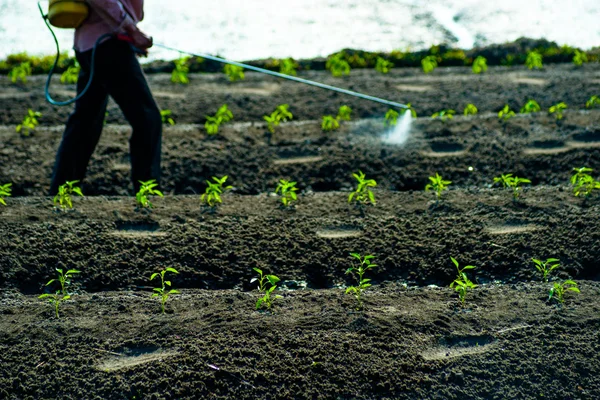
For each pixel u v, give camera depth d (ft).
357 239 14.92
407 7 56.08
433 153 21.53
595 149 20.31
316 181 20.59
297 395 9.99
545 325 11.44
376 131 23.58
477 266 13.96
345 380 10.24
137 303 12.57
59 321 11.87
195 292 13.21
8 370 10.52
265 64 36.76
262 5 57.16
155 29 49.57
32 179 20.83
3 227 15.12
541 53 37.19
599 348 10.81
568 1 57.88
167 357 10.71
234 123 26.07
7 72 35.88
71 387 10.17
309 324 11.59
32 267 13.89
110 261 14.15
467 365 10.56
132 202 16.79
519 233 14.82
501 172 20.06
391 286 13.58
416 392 10.06
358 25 50.85
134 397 9.95
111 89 17.39
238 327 11.49
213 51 44.06
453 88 30.25
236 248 14.65
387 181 20.30
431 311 12.02
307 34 48.55
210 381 10.19
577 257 13.93
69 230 15.12
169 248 14.56
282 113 25.05
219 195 17.40
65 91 31.09
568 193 16.70
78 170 18.72
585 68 34.04
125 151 22.50
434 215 15.89
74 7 16.55
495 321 11.67
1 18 51.78
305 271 14.08
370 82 32.22
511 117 24.11
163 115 25.23
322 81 32.86
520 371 10.41
